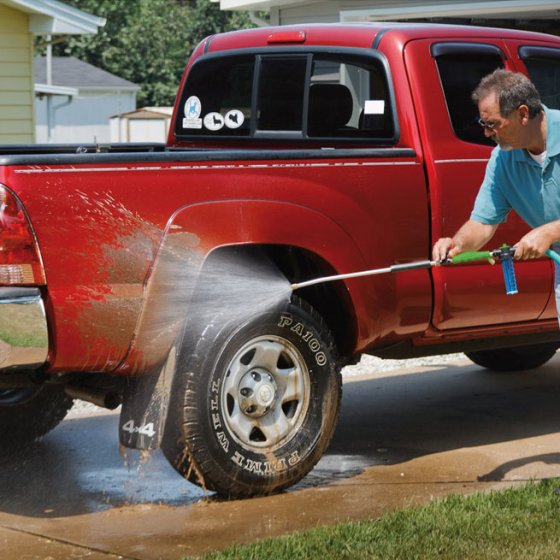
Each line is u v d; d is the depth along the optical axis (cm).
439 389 1063
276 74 886
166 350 666
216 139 938
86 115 6084
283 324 707
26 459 823
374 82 816
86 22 2242
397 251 757
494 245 818
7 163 614
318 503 698
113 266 641
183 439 675
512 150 662
